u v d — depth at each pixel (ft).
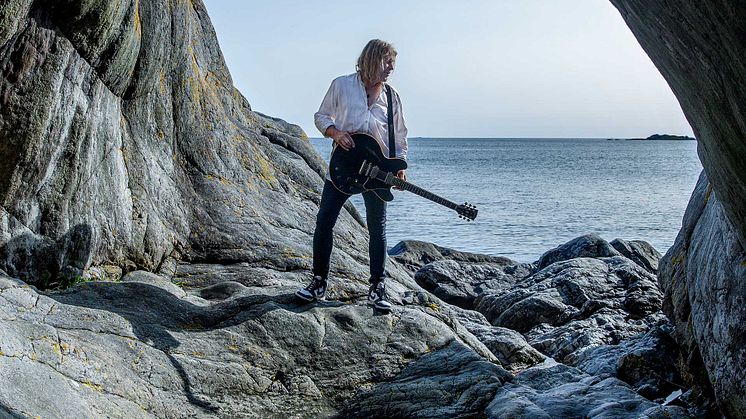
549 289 30.71
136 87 22.44
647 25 12.07
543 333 28.02
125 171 22.18
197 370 16.65
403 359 18.94
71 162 19.15
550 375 19.80
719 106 11.21
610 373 21.65
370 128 19.13
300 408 17.37
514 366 22.62
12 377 13.00
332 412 17.61
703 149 13.78
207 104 27.27
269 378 17.47
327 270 19.93
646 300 28.99
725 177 13.06
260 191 27.27
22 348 14.01
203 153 26.02
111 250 21.02
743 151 11.39
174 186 24.41
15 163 17.49
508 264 43.65
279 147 32.09
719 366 15.55
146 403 15.39
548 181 175.73
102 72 20.03
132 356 16.11
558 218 91.76
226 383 16.79
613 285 30.66
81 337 15.72
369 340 19.08
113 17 19.11
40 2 17.15
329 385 17.99
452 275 36.11
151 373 16.02
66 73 18.38
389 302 22.21
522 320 29.30
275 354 17.92
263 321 18.47
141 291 18.48
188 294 20.42
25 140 17.49
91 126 19.90
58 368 14.32
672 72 12.57
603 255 37.96
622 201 118.21
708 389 18.35
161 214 23.36
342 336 18.90
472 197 124.06
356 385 18.20
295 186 29.25
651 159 372.99
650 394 20.08
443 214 92.53
